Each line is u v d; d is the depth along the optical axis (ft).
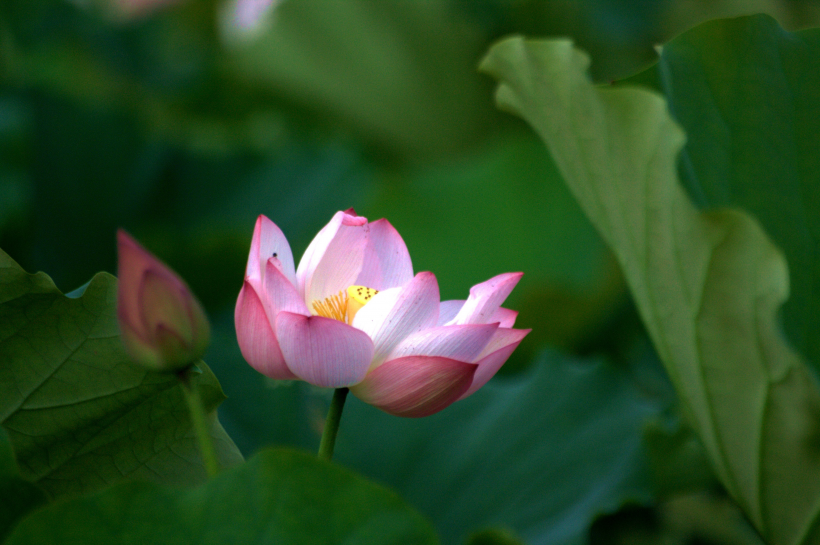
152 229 20.89
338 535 9.96
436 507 12.94
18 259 19.54
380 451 13.48
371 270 10.84
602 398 13.99
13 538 9.90
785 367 10.37
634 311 17.69
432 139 27.89
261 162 23.26
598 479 12.67
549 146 11.12
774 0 21.50
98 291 10.50
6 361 10.47
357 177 22.72
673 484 11.90
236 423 12.59
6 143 20.67
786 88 10.93
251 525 9.97
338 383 10.38
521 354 17.19
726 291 10.38
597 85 10.58
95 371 10.52
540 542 12.00
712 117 10.97
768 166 10.93
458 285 20.70
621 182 10.66
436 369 10.35
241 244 16.81
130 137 22.45
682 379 10.75
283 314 10.31
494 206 21.53
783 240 10.91
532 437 13.58
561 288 16.30
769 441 10.53
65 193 20.99
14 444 10.50
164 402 10.57
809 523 10.62
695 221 10.32
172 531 9.96
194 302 10.12
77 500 9.94
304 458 9.98
